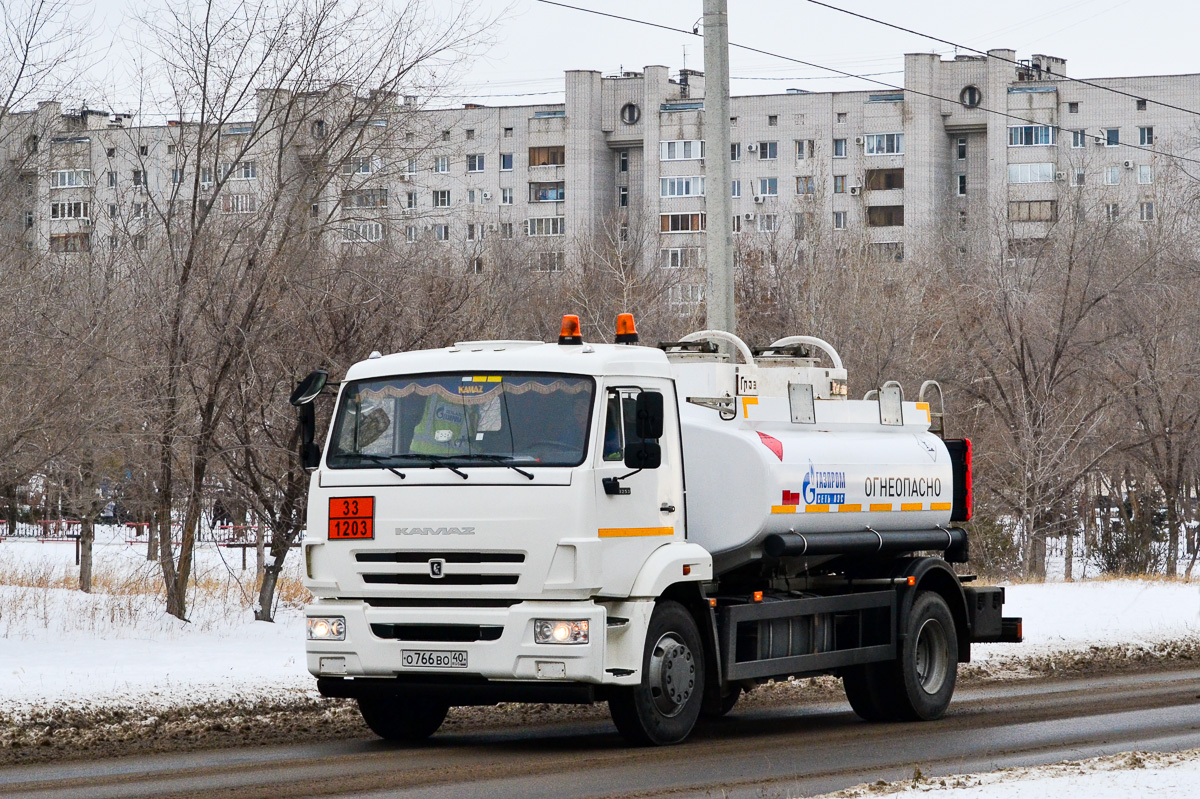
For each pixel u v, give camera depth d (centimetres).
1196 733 3238
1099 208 11725
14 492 4984
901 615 3606
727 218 4722
